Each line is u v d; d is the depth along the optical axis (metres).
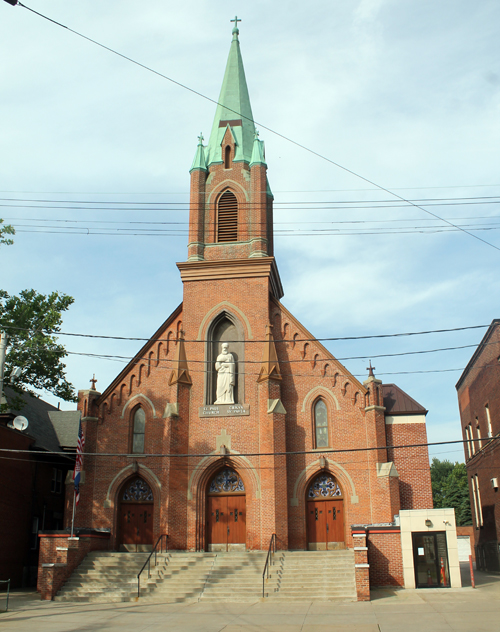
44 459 44.22
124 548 37.97
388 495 35.53
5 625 22.70
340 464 37.34
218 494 37.62
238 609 26.38
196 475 37.19
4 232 32.91
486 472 45.91
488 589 30.72
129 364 40.81
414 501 37.28
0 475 38.50
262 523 35.22
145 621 23.45
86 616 24.88
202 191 43.94
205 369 39.34
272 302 41.25
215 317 40.47
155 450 39.12
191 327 40.53
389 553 32.06
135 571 32.53
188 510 36.66
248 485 36.62
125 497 38.94
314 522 37.09
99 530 37.47
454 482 105.25
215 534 36.94
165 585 30.69
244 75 49.19
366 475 36.97
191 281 41.53
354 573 30.42
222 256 42.28
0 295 35.94
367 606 26.31
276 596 28.94
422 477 37.66
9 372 34.50
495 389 41.47
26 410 46.31
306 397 38.88
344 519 36.62
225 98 46.97
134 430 39.94
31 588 38.84
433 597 28.22
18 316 35.28
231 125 45.88
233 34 50.94
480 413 47.06
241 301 40.56
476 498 51.53
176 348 40.84
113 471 38.97
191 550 35.81
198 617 24.33
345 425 38.09
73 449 45.56
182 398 38.47
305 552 32.88
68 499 38.50
